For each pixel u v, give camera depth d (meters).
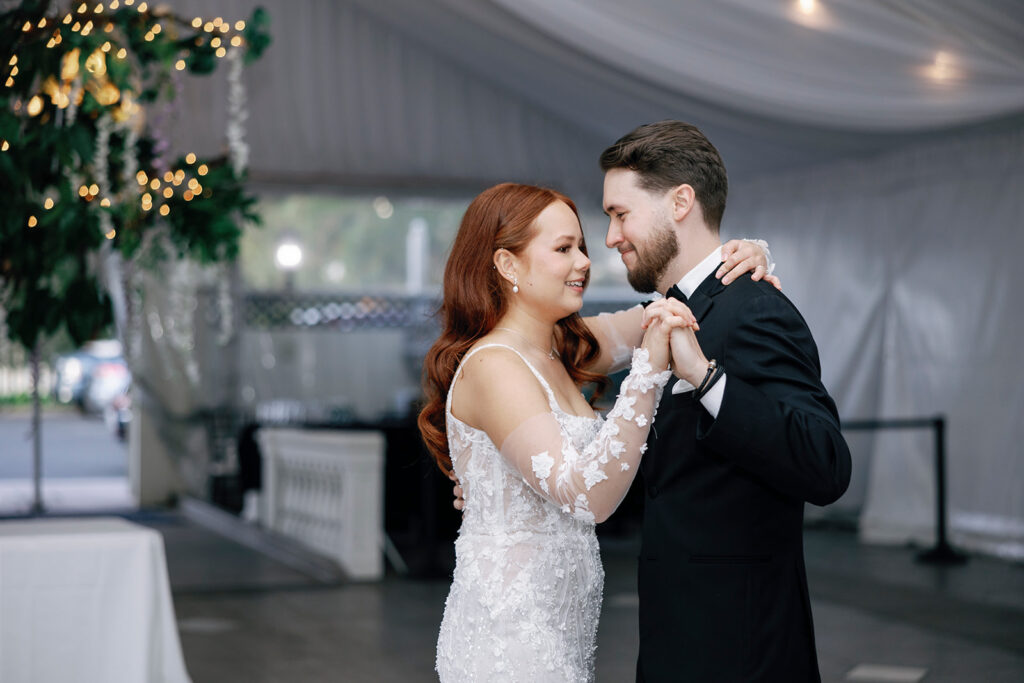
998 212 7.48
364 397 13.58
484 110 10.05
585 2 6.05
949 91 6.07
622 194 2.19
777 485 1.95
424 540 8.58
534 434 2.07
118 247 3.96
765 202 9.43
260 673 4.86
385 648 5.32
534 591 2.19
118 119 3.86
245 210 4.08
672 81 6.57
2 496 11.03
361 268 22.75
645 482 2.22
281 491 8.52
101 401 21.98
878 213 8.37
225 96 9.31
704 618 2.08
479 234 2.28
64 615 3.43
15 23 3.68
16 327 3.86
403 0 8.11
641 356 1.97
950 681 4.59
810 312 8.92
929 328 7.98
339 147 9.69
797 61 6.16
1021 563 7.18
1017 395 7.38
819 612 5.93
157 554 3.59
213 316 10.45
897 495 8.21
